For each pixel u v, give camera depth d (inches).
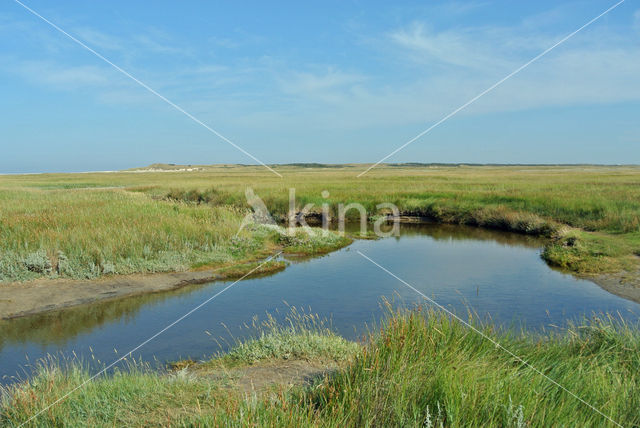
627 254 568.7
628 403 160.7
